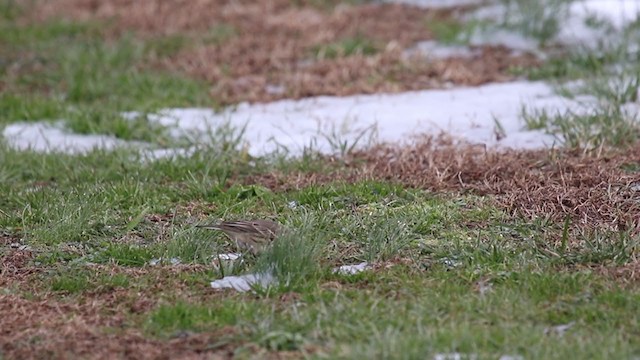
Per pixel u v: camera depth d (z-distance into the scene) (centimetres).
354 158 2186
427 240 1738
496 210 1858
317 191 1955
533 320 1413
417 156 2136
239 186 2016
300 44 3127
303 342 1345
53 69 3031
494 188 1962
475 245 1683
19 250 1750
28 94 2808
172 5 3634
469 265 1614
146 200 1972
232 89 2795
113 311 1483
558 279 1525
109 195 1984
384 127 2405
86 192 1994
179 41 3238
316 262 1603
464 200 1916
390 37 3181
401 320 1389
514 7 3366
